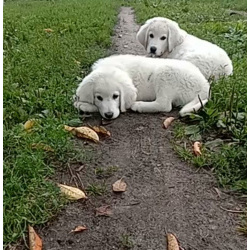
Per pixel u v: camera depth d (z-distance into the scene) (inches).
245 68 40.4
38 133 26.8
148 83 32.6
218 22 71.7
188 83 31.8
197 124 29.7
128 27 70.7
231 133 28.0
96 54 47.0
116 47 53.6
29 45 48.8
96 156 26.1
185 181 23.7
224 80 34.7
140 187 23.2
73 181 23.6
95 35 57.5
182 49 41.4
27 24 65.4
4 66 38.6
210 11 90.2
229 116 28.8
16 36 53.7
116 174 24.3
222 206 21.8
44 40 51.8
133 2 114.9
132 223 20.5
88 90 31.2
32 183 22.2
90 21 70.6
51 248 19.0
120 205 21.8
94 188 22.7
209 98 31.9
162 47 42.9
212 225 20.5
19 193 21.6
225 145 26.5
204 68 36.5
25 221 19.8
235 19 80.0
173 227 20.3
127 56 34.6
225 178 23.6
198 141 27.7
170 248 18.8
